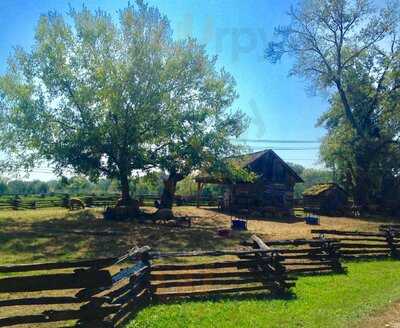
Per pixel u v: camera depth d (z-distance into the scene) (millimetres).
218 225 27141
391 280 12039
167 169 31766
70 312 6984
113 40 31000
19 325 7402
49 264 7137
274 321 7934
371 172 43594
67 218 29078
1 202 40531
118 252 15930
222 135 32312
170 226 25641
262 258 10648
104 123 29672
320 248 13531
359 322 7789
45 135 30609
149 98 30250
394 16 39906
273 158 39281
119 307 7215
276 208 35688
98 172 31938
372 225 30078
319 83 42688
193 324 7688
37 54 31078
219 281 10070
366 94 44438
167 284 9508
